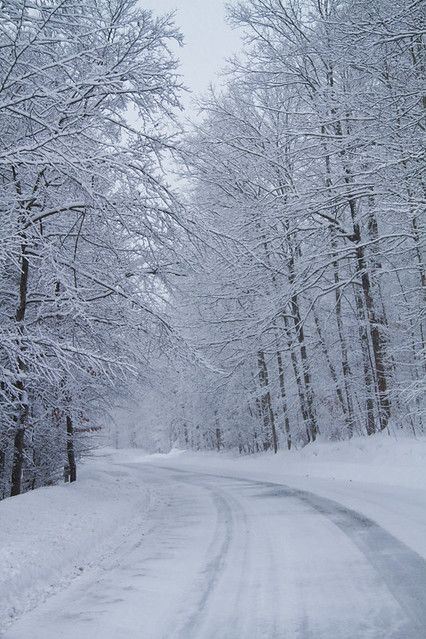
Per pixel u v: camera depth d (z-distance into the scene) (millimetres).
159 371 15297
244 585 5227
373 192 16625
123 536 8812
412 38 14531
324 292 21969
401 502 9922
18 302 12766
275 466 23719
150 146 11039
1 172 10977
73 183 10719
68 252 12375
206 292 22984
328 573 5449
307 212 19828
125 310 12273
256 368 32406
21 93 10188
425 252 18719
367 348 23531
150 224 11359
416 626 3963
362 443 19703
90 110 10266
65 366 10359
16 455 12070
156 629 4203
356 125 18516
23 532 7914
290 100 24016
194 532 8555
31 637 4176
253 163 23344
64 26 9594
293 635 3928
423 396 18766
